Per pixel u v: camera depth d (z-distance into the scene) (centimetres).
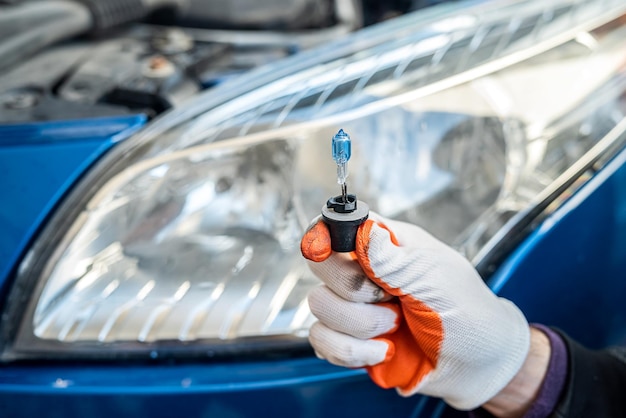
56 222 86
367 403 78
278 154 93
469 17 117
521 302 89
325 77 102
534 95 104
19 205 88
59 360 79
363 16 200
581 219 95
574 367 77
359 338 69
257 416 77
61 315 81
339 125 94
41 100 103
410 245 69
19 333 81
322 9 171
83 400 76
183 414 76
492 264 87
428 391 75
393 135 96
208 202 91
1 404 78
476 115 100
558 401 76
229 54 141
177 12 157
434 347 69
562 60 109
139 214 87
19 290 83
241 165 93
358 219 58
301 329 79
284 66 108
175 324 80
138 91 109
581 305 101
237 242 89
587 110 105
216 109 98
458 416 85
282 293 83
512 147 100
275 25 159
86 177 89
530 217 91
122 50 131
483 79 102
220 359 78
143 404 76
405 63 104
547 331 81
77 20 132
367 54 107
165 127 95
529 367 77
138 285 83
